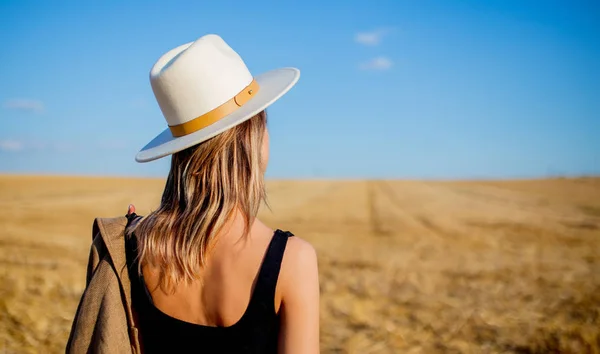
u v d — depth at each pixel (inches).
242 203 59.0
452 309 344.8
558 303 370.0
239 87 61.8
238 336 56.7
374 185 3090.6
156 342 59.8
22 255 518.3
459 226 1043.9
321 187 2822.3
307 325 57.1
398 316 323.6
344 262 563.2
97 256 63.3
